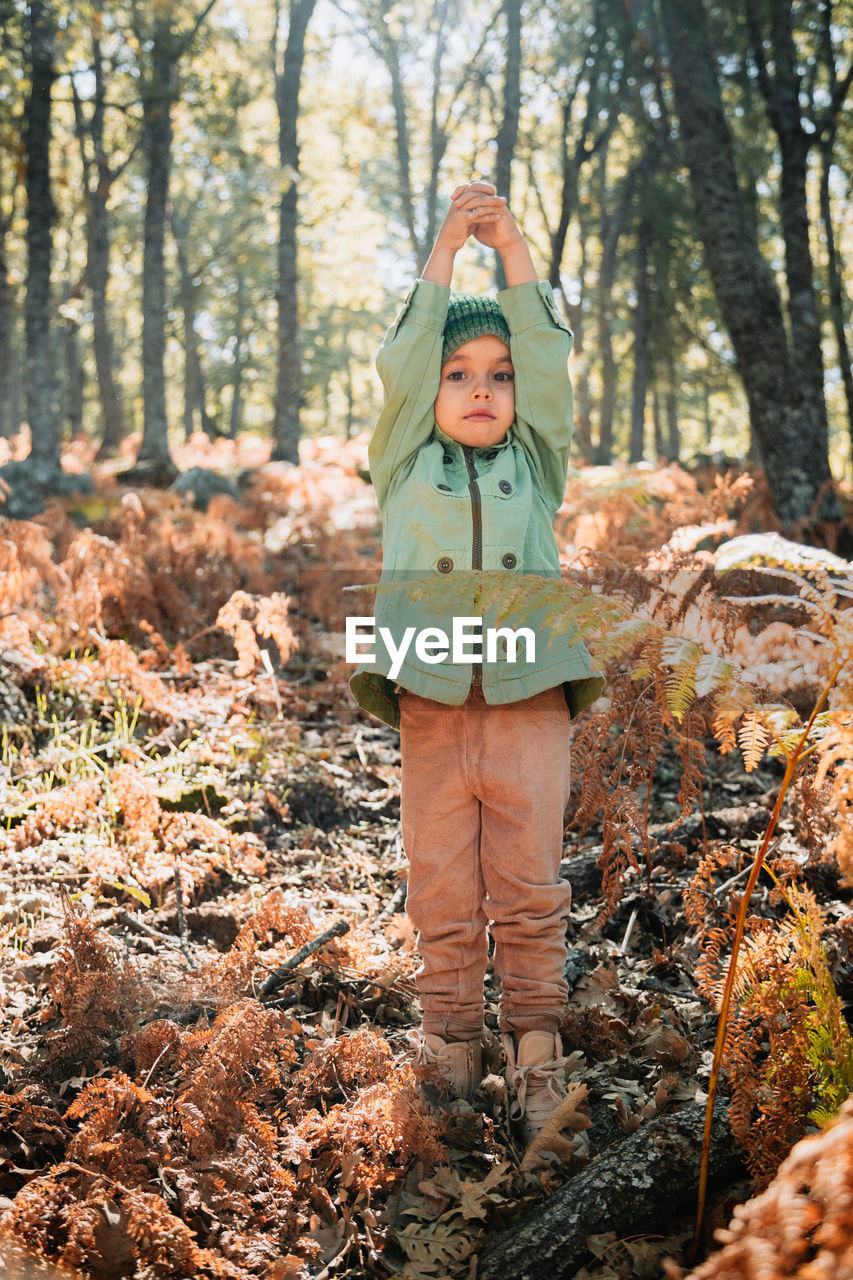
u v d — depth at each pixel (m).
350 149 25.80
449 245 2.20
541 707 2.04
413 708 2.07
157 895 2.90
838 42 14.64
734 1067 1.67
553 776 2.03
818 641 2.73
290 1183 1.77
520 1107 1.99
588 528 5.23
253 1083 1.98
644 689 2.70
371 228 30.09
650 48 8.31
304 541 7.50
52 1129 1.87
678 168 21.00
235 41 20.27
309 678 5.04
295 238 18.30
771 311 7.76
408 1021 2.39
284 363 18.09
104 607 5.21
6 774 3.56
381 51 19.97
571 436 2.26
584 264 24.78
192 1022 2.27
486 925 2.13
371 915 2.88
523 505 2.10
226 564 6.35
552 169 26.77
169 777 3.57
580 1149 1.88
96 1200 1.61
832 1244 1.07
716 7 12.62
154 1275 1.54
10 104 15.55
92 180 28.31
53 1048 2.10
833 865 2.80
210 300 36.09
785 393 7.70
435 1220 1.76
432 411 2.19
